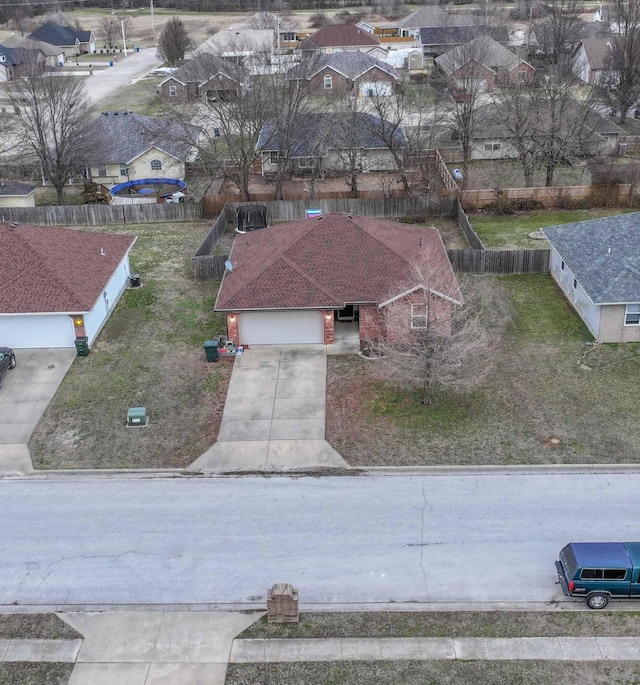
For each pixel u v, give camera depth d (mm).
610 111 68812
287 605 18703
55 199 55062
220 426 26859
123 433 26656
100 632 18859
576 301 34344
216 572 20625
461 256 38656
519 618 18875
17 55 97250
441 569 20484
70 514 22969
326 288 31375
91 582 20406
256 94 51594
